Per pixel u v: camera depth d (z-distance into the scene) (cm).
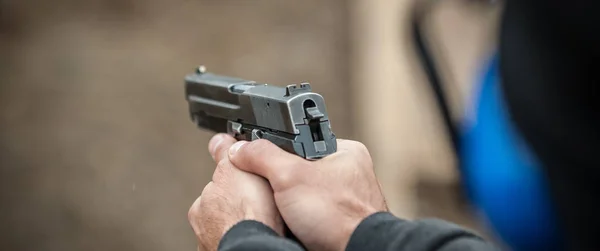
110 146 544
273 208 141
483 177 259
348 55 631
